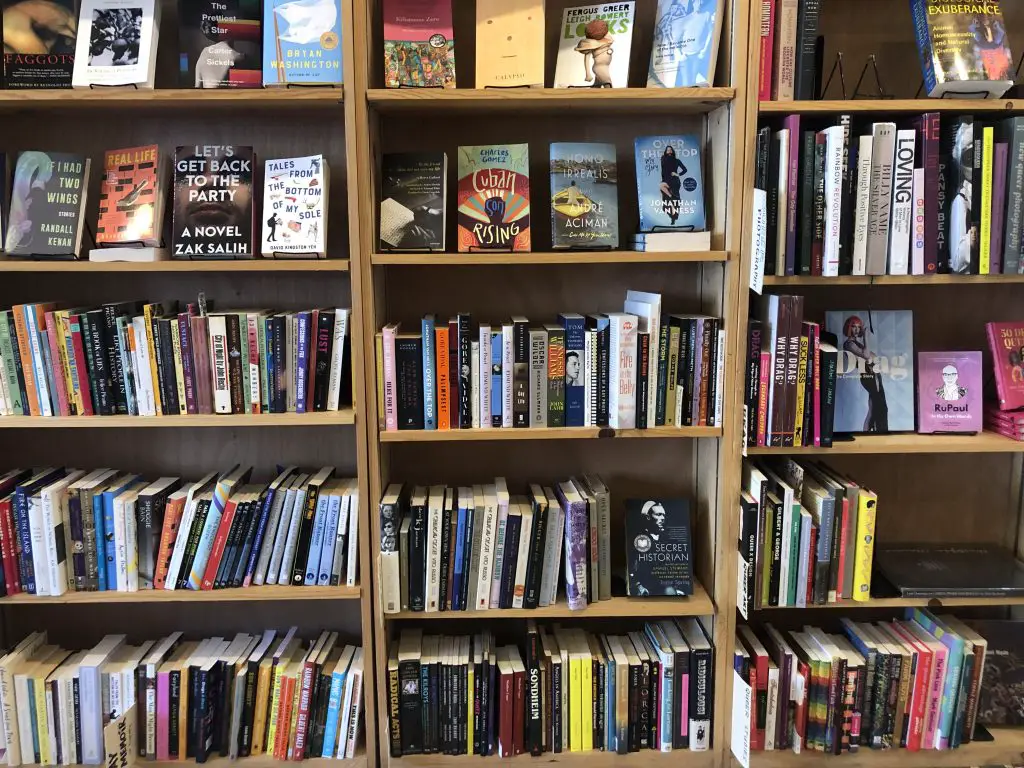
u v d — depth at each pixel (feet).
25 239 5.59
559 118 6.22
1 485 5.81
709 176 6.07
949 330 6.54
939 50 5.45
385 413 5.65
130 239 5.64
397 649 6.10
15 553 5.73
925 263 5.51
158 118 6.14
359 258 5.43
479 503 5.79
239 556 5.84
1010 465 6.75
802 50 5.41
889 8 6.22
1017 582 6.04
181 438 6.54
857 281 5.55
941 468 6.77
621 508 6.74
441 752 6.03
